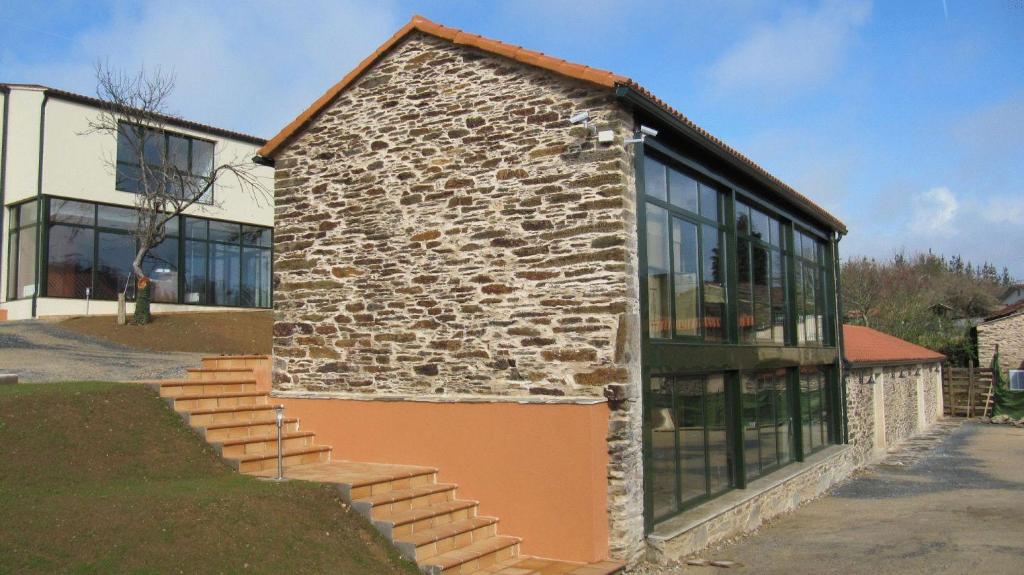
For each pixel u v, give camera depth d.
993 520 11.64
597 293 8.53
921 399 27.81
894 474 17.28
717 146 10.38
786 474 12.80
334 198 10.59
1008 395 31.08
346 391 10.17
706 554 9.44
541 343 8.82
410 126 10.07
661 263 9.57
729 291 11.45
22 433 7.84
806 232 15.88
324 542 7.11
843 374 17.09
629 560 8.28
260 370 11.13
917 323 40.91
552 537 8.36
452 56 9.84
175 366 14.88
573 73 8.71
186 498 7.00
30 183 22.48
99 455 7.97
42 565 5.54
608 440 8.41
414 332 9.73
